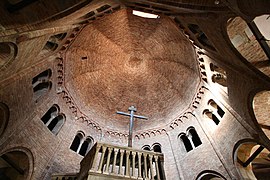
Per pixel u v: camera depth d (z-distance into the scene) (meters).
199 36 12.00
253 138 11.45
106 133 18.55
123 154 9.49
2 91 10.67
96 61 18.19
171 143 17.12
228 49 10.19
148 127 19.12
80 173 9.99
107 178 8.28
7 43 8.98
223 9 7.99
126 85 20.28
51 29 10.50
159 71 19.52
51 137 14.62
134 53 19.22
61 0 8.59
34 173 12.59
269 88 9.80
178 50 16.86
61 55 14.78
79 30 13.98
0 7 7.36
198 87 16.19
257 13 6.36
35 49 11.16
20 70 11.52
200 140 15.44
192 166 14.53
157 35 17.19
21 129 12.45
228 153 12.73
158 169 9.30
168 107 19.09
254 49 10.25
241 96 11.71
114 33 17.19
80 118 17.50
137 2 10.49
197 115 16.19
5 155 12.92
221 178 13.28
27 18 8.19
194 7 8.85
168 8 10.21
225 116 13.91
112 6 11.62
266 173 15.59
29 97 13.01
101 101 19.39
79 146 16.56
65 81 16.19
